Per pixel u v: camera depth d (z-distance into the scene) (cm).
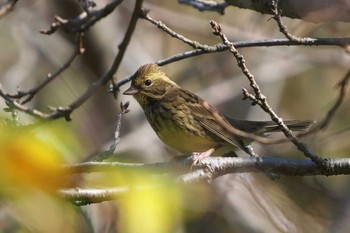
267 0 948
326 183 1452
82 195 693
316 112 1744
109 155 828
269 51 1733
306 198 1392
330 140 1496
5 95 977
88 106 1555
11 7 919
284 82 1766
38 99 1598
